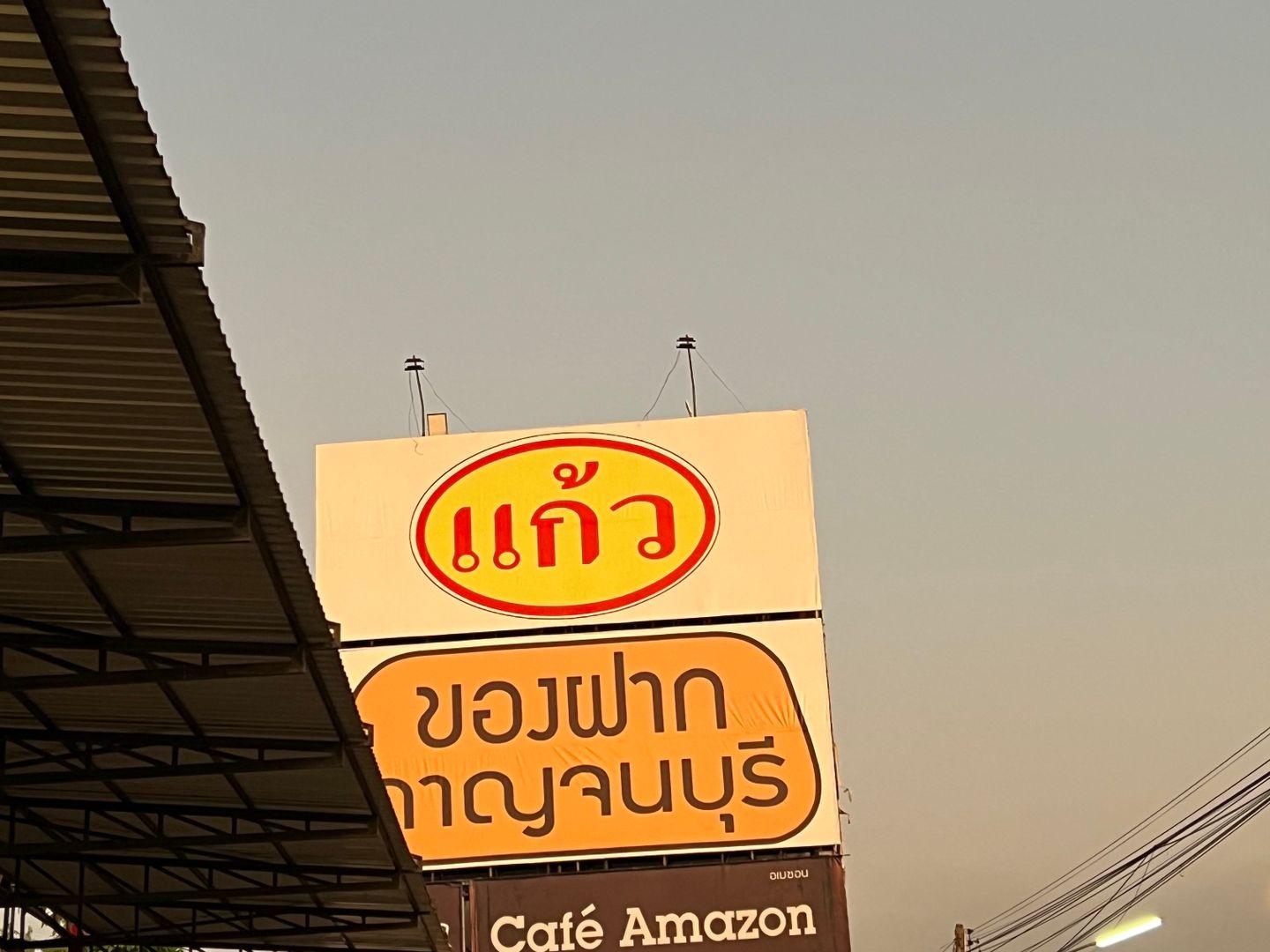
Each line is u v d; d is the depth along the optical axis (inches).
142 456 456.4
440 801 1198.3
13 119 319.9
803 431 1253.1
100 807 734.5
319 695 608.1
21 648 562.6
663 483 1249.4
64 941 858.8
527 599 1234.6
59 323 388.5
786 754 1191.6
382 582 1245.7
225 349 394.9
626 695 1211.9
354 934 943.7
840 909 1159.6
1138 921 1070.4
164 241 354.0
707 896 1168.2
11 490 479.5
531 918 1172.5
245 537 468.8
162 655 584.4
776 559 1231.5
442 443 1268.5
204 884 863.1
